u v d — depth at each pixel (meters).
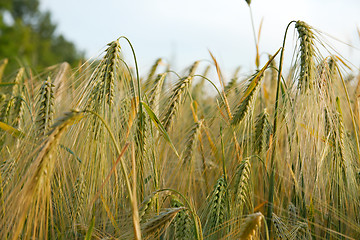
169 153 3.35
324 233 3.16
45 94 2.50
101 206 2.77
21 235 2.44
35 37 56.97
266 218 2.88
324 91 2.83
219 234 2.70
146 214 2.51
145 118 2.84
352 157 3.23
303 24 2.83
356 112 3.38
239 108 2.99
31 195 1.94
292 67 2.80
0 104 3.41
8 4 49.31
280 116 2.90
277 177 3.31
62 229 2.52
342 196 3.03
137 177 2.73
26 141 2.42
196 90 4.86
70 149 2.50
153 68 4.65
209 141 3.36
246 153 3.14
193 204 2.96
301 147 2.87
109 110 2.45
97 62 2.71
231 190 2.83
